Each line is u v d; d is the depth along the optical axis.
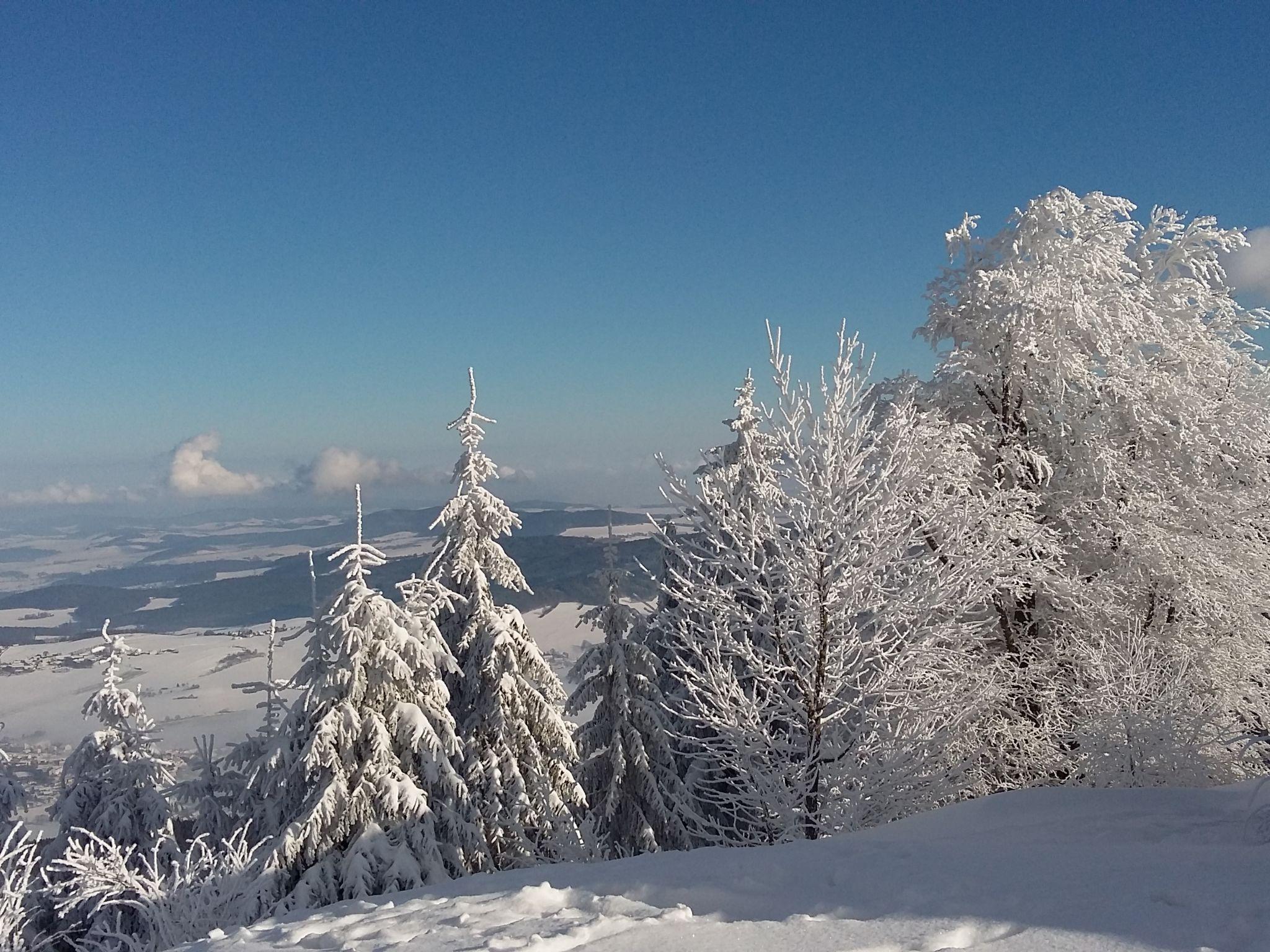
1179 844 5.12
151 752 16.11
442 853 11.77
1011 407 14.67
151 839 15.03
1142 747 9.12
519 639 14.22
